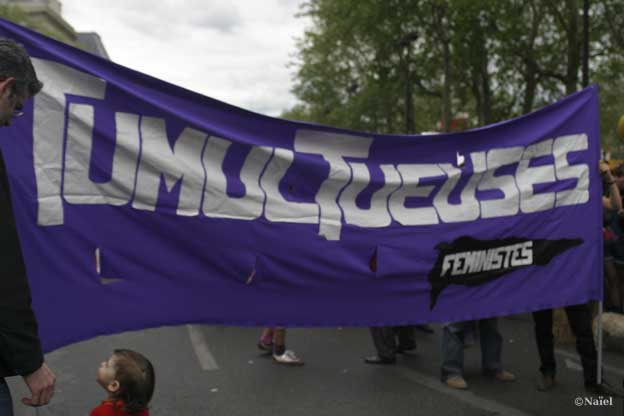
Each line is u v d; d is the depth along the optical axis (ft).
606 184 15.74
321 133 11.17
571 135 13.85
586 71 62.28
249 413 13.83
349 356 19.19
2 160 5.51
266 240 10.28
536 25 78.64
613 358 18.61
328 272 10.98
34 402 5.59
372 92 95.96
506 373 16.49
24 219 8.08
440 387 15.76
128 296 8.90
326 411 13.96
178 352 19.51
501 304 13.00
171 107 9.48
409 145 12.28
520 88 89.20
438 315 12.33
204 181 9.62
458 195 12.75
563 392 15.19
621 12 72.69
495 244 12.98
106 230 8.74
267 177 10.43
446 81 79.87
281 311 10.47
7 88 5.37
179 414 13.75
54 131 8.38
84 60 8.72
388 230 11.77
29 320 5.41
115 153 8.85
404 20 80.18
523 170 13.42
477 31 78.38
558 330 20.45
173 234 9.35
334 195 11.22
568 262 13.65
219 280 9.80
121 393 7.11
